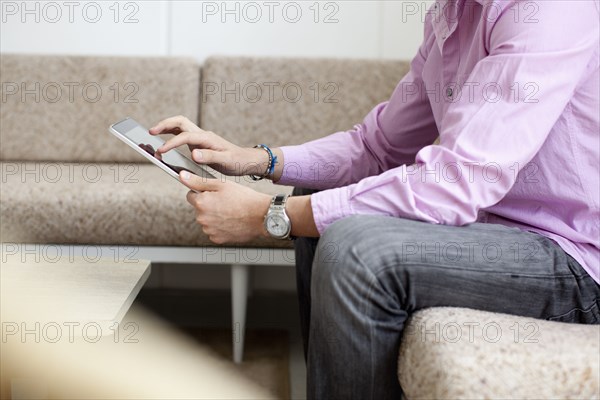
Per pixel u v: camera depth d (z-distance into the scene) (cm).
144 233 182
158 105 233
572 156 105
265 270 243
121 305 106
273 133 232
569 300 100
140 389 166
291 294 243
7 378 100
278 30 249
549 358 85
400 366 94
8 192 181
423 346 90
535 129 100
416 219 101
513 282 97
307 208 106
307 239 138
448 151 100
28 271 124
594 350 87
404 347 93
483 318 93
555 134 105
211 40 249
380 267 92
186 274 243
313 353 96
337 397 94
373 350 93
